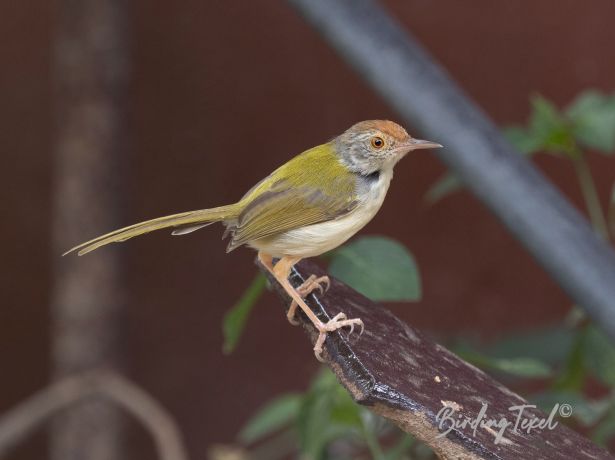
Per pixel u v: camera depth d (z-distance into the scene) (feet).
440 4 42.09
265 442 45.14
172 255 44.27
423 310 44.32
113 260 39.68
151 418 37.63
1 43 42.22
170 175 43.19
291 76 42.83
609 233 42.22
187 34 42.52
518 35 42.22
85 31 37.86
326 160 24.66
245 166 43.27
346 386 17.88
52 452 41.39
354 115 42.83
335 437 27.12
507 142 23.45
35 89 42.60
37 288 44.11
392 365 18.53
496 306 44.06
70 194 39.06
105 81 38.29
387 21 24.07
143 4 42.06
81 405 39.99
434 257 44.11
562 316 43.91
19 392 44.93
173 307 44.60
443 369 19.57
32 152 43.04
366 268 22.99
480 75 42.50
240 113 43.06
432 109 23.07
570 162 42.57
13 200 43.39
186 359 44.93
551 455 17.70
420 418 16.52
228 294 44.73
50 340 44.47
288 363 45.11
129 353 40.75
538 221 22.13
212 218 24.20
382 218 43.78
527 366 24.84
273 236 23.68
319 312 21.26
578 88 42.34
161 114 42.86
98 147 38.65
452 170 23.56
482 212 43.70
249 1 42.42
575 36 42.16
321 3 23.89
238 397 45.19
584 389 42.06
